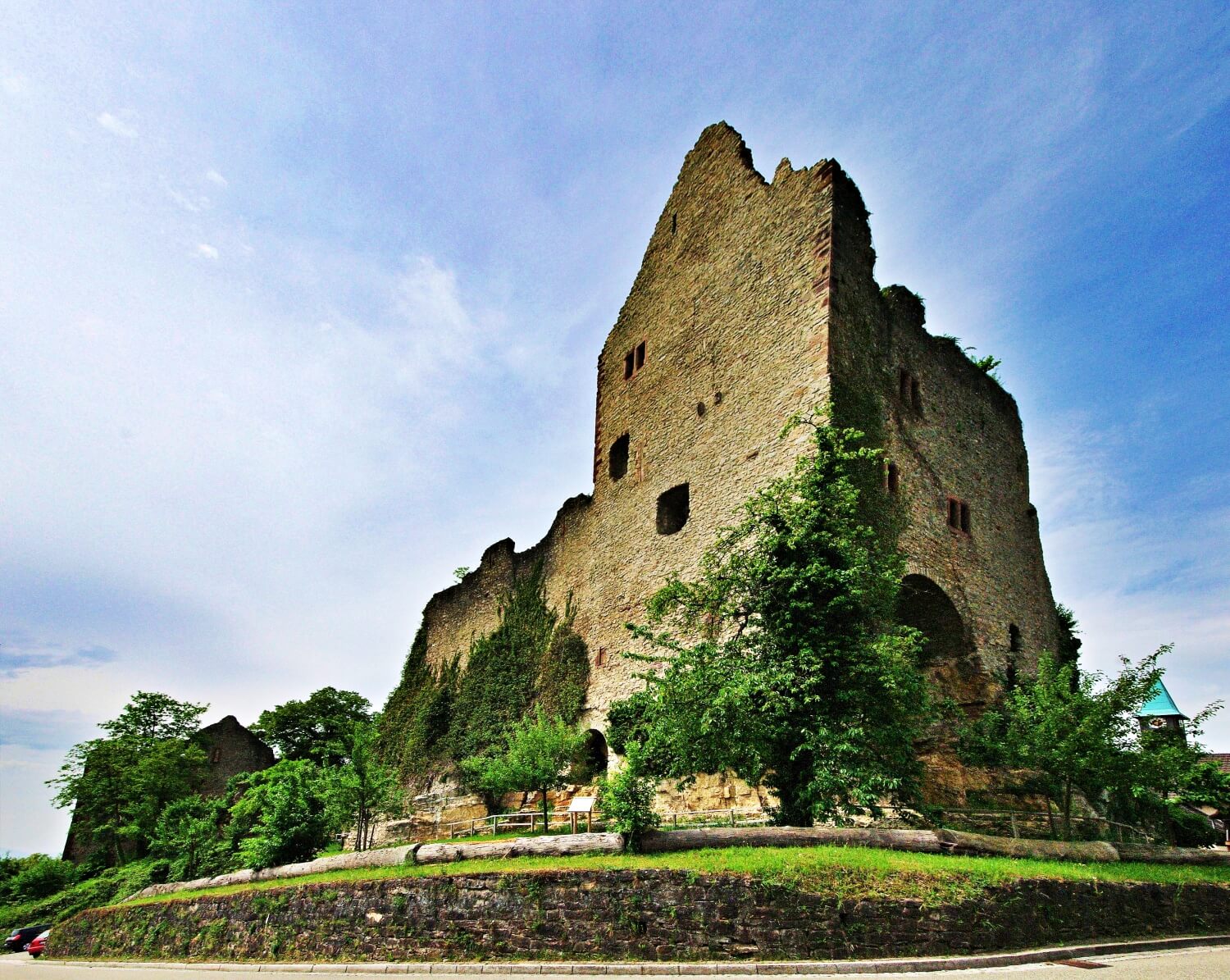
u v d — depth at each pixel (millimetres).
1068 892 12477
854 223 24609
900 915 10969
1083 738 17734
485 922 12617
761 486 23359
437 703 39500
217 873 27703
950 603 23953
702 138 30703
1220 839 28438
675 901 11469
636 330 32156
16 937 36875
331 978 13102
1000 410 29891
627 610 28328
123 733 55281
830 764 15086
